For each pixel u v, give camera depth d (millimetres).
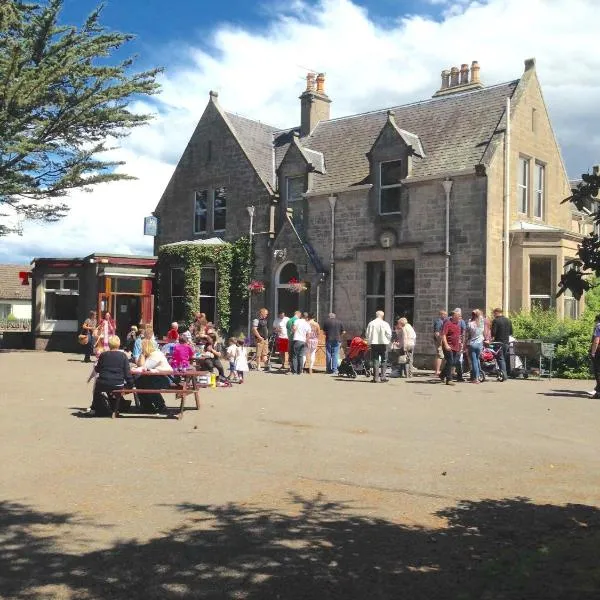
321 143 28594
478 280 21812
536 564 5047
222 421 11445
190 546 5555
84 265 29484
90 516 6301
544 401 14281
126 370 11844
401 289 24016
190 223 30734
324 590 4711
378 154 24516
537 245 21953
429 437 10164
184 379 13484
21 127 22953
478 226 21906
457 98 25328
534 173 24281
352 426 11055
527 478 7754
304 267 26016
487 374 20266
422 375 20156
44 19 22172
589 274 4902
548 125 24875
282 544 5605
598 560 5102
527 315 21094
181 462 8414
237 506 6641
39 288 30047
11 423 10992
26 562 5203
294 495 7016
